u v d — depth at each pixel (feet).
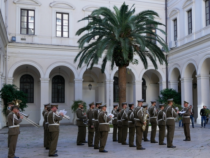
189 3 74.95
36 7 75.31
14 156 30.37
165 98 79.30
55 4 77.15
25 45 73.05
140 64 84.17
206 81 69.67
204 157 29.78
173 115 36.60
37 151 35.04
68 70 84.17
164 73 85.87
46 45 74.90
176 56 81.10
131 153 32.81
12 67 71.97
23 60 73.15
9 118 30.17
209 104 69.67
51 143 31.55
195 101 88.22
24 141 44.32
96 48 54.70
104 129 33.58
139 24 53.98
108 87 81.00
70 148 37.04
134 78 83.41
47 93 74.95
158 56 57.62
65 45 76.84
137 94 83.10
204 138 44.42
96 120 36.22
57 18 77.77
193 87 88.07
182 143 39.81
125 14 52.19
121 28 52.16
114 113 43.88
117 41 53.42
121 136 41.55
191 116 61.11
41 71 74.69
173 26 84.53
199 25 71.10
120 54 53.42
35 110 81.76
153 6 86.74
